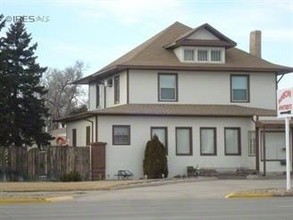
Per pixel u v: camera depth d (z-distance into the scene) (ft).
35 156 116.26
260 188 89.35
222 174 121.70
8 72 140.56
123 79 130.21
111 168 120.16
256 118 124.36
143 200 75.00
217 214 54.75
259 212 56.65
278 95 87.66
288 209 59.88
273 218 50.83
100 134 120.37
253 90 134.72
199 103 131.23
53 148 117.08
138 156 121.80
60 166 117.08
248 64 134.72
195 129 125.80
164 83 129.80
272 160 126.72
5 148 115.03
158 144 118.73
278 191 82.84
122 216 53.36
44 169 116.47
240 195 79.10
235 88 134.00
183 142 125.08
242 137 127.95
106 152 119.96
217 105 132.05
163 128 123.95
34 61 145.07
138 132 122.42
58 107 277.64
